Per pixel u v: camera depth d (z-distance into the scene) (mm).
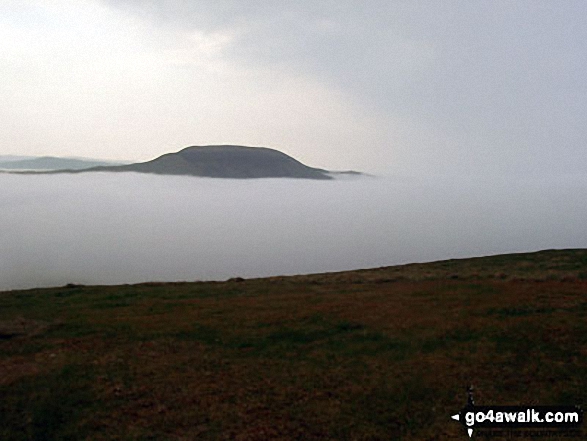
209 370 19625
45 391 17641
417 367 19266
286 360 20578
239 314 28016
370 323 25188
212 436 14977
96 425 15594
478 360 19625
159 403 16953
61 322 26688
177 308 30328
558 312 24969
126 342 23125
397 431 15188
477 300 28922
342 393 17422
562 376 17922
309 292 35562
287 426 15477
